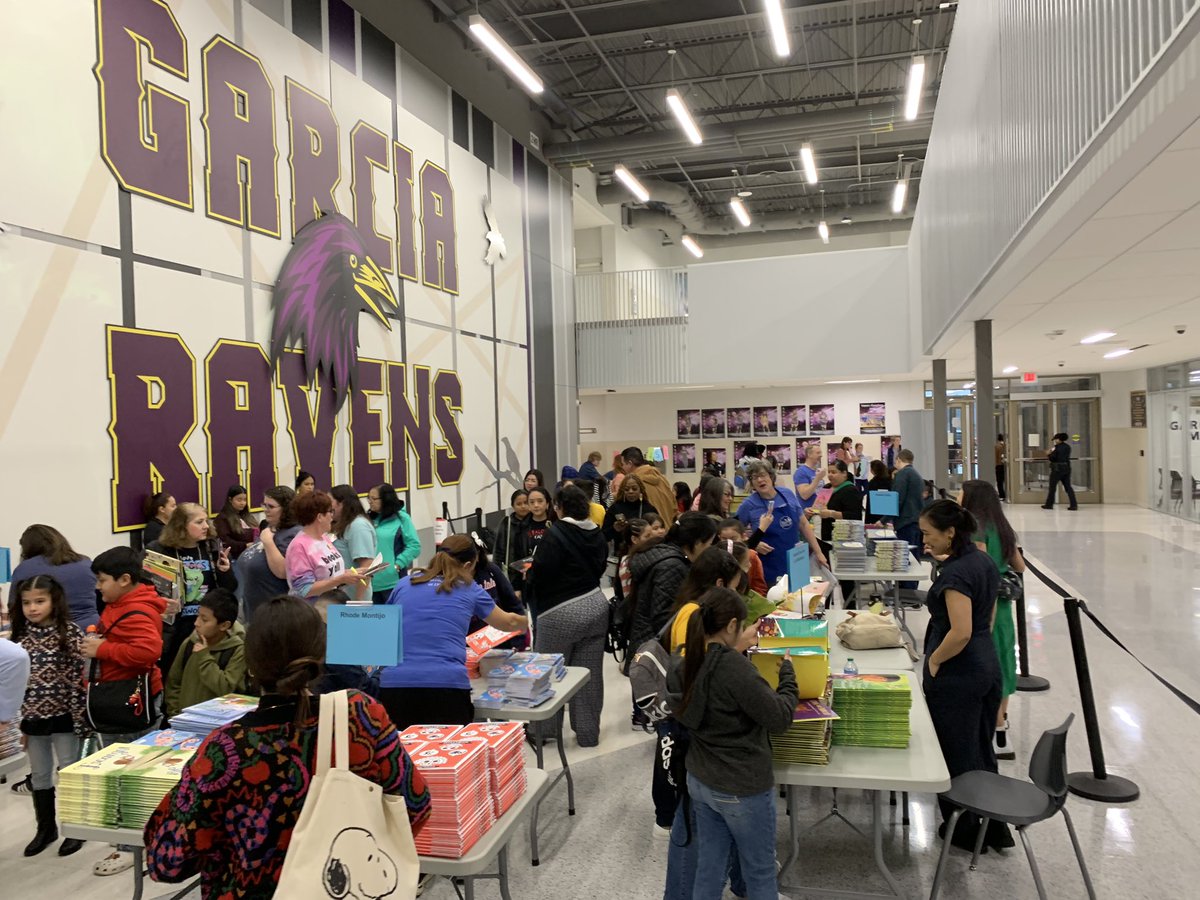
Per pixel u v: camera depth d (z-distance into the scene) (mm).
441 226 8969
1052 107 3719
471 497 9453
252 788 1511
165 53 5273
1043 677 5328
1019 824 2527
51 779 3439
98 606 4129
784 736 2588
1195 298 6141
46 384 4438
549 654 3818
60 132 4547
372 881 1496
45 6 4473
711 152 12484
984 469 7246
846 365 13250
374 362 7539
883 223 18594
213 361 5605
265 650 1554
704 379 13758
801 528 5520
